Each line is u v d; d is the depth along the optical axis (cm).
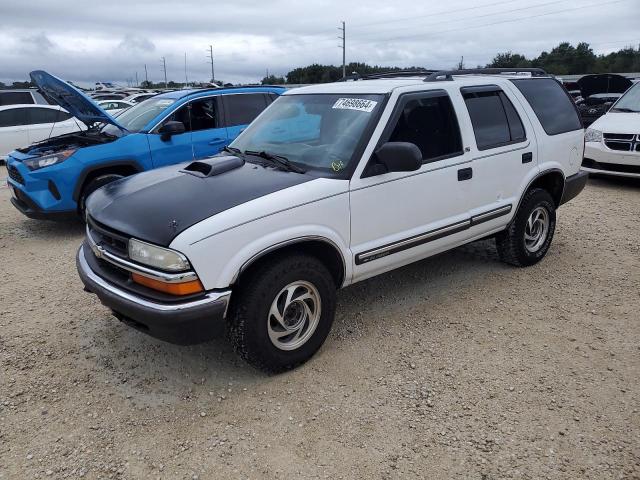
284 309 341
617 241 627
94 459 283
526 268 540
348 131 389
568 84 1945
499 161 470
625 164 896
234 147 447
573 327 420
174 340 311
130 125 753
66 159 651
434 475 271
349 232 370
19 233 696
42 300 478
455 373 357
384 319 434
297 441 295
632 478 268
